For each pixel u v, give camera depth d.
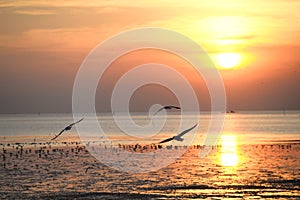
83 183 144.62
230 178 149.62
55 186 140.12
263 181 143.25
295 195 124.25
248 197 122.75
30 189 136.00
